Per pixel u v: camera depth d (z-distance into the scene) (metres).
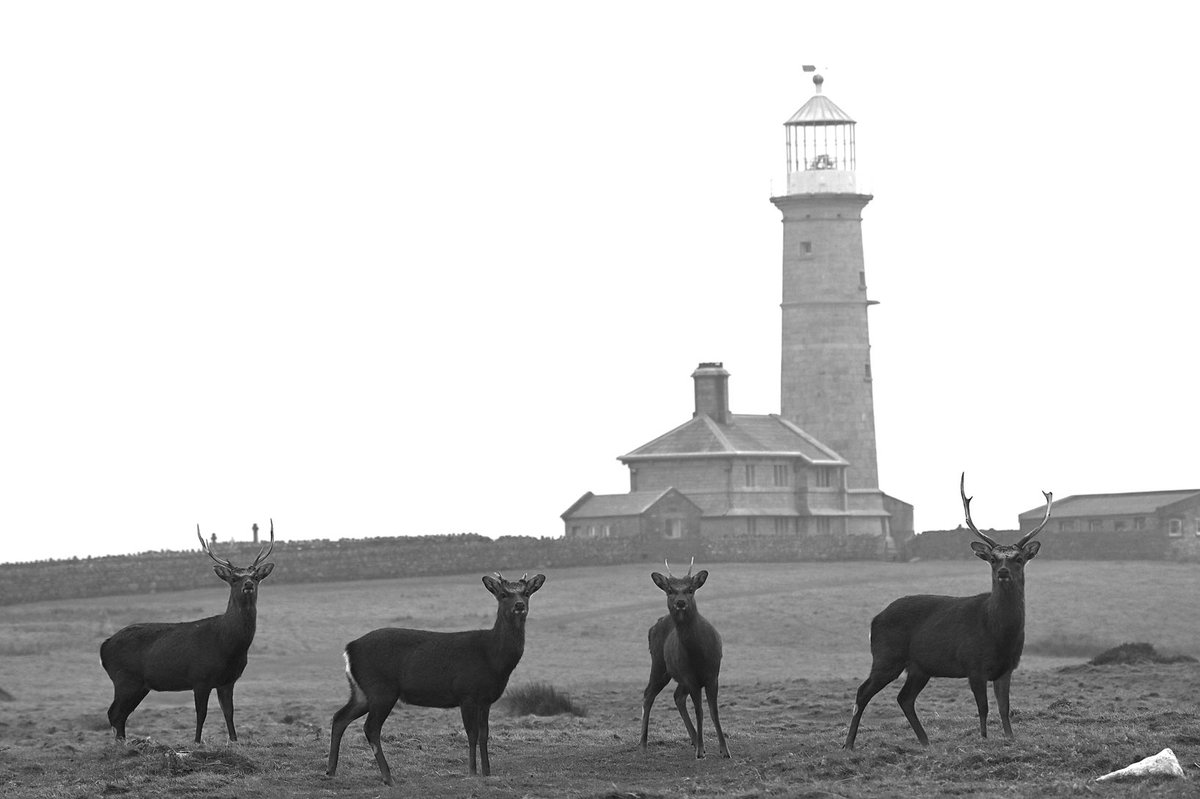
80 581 108.56
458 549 123.81
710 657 34.16
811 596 102.56
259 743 37.59
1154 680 51.66
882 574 119.50
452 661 32.06
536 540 127.25
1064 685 51.31
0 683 69.19
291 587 113.69
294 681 69.00
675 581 34.00
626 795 30.11
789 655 79.88
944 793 29.11
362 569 119.38
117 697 36.62
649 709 35.97
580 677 68.44
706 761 34.06
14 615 94.81
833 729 39.56
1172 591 106.00
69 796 31.25
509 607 31.83
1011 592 32.25
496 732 41.03
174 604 102.38
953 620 33.00
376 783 32.19
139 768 33.53
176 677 36.19
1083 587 108.00
